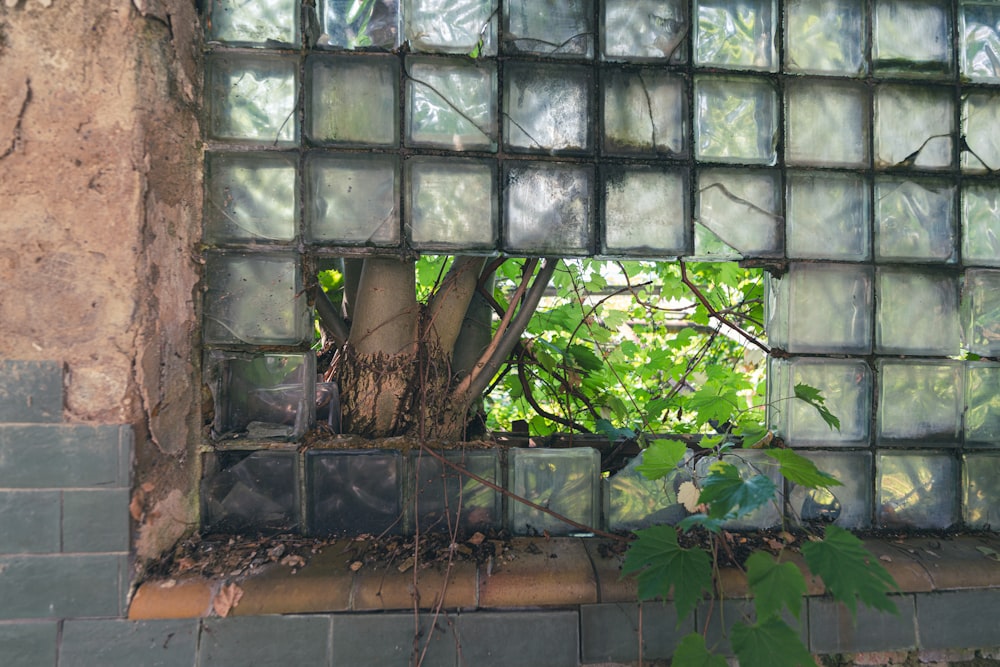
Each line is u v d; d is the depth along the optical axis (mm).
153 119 1092
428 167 1273
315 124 1249
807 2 1346
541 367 1711
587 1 1301
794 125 1343
